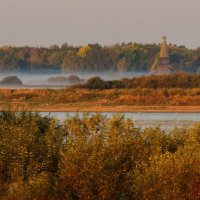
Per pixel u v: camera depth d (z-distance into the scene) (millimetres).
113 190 71250
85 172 71500
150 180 69688
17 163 74062
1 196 73438
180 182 68750
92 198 71375
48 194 71500
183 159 69250
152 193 69438
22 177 73125
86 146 73688
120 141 74562
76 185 71562
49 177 72812
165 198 68750
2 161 74875
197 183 68250
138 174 70938
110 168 72375
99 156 72000
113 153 73812
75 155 72500
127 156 74312
